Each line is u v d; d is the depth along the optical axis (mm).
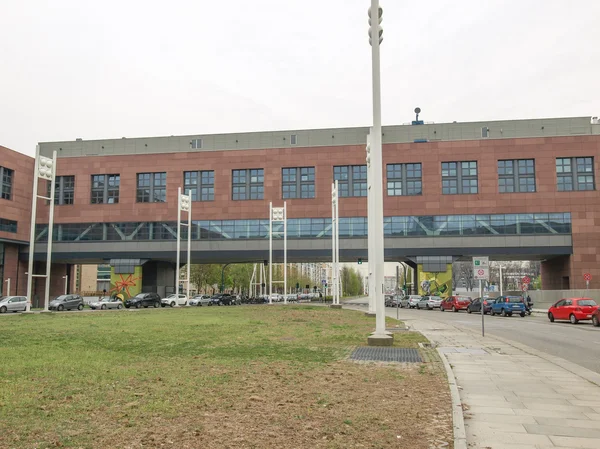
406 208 64438
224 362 12141
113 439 6055
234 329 21812
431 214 63906
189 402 7926
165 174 70500
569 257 61250
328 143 68750
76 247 69688
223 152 69312
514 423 7160
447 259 62875
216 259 72562
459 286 133250
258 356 13312
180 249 68062
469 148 64062
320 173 67312
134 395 8367
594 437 6496
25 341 16453
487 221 62812
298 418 7055
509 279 127250
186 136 71375
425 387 9367
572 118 65312
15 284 67938
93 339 17219
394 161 65438
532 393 9211
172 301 63031
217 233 68250
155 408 7504
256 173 69188
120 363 11883
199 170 69750
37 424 6629
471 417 7484
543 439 6402
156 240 68625
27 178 69000
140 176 70938
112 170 70875
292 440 6098
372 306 33656
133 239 69250
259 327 23141
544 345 18484
